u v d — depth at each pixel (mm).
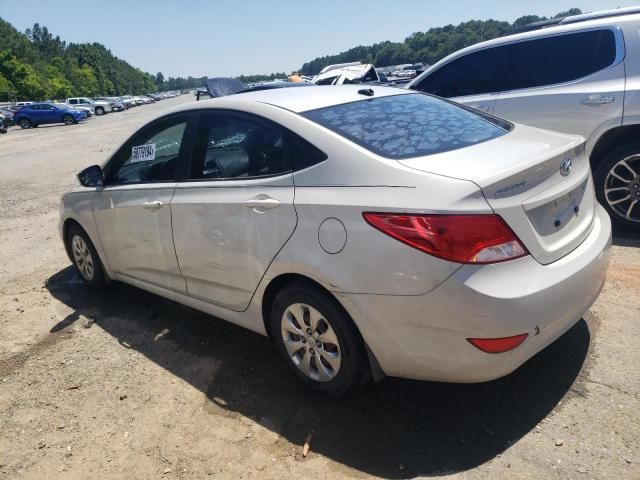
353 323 2682
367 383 3082
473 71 5859
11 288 5133
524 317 2328
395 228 2396
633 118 4785
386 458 2535
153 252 3789
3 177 12500
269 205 2871
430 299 2354
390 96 3484
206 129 3430
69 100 50375
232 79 15883
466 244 2283
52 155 16578
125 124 30797
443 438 2625
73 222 4770
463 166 2490
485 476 2367
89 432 2934
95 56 135250
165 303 4535
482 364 2377
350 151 2686
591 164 5168
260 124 3094
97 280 4715
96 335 4059
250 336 3834
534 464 2406
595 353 3164
